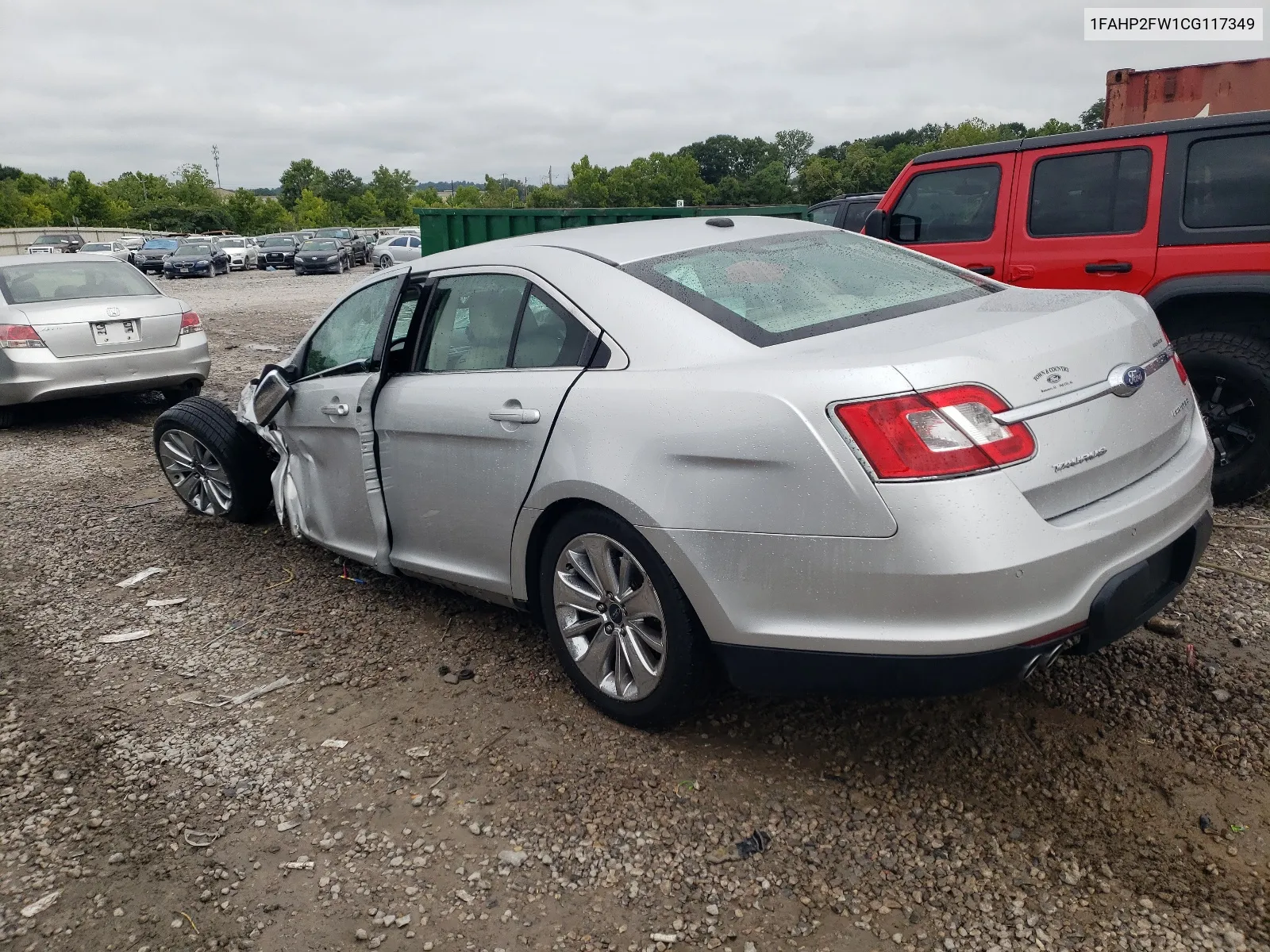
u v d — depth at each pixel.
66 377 8.19
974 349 2.44
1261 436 4.59
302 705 3.44
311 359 4.51
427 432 3.55
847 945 2.22
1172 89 8.17
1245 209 4.61
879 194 10.19
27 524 5.68
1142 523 2.54
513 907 2.41
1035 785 2.73
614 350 2.97
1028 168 5.35
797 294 3.09
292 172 137.50
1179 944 2.15
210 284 30.56
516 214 10.63
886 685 2.49
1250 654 3.35
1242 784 2.67
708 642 2.83
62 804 2.91
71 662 3.84
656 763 2.95
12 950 2.34
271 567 4.83
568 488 2.97
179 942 2.35
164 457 5.64
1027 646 2.36
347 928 2.37
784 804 2.72
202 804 2.89
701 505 2.64
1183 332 4.88
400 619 4.13
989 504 2.32
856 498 2.38
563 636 3.24
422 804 2.83
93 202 97.44
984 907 2.30
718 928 2.30
